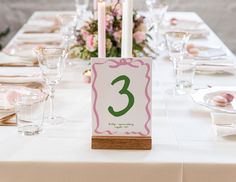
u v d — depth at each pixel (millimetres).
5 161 1307
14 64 2303
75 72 2201
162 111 1689
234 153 1363
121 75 1362
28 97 1512
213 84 2010
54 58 1546
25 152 1360
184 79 1943
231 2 4367
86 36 2209
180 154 1352
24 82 1981
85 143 1424
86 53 2217
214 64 2221
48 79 1577
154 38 2674
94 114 1378
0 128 1529
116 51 2146
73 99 1820
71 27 2396
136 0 4262
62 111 1690
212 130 1521
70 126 1553
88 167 1309
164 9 2582
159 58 2484
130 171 1308
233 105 1655
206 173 1305
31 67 2258
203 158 1328
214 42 2795
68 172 1312
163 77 2129
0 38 4480
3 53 2498
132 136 1381
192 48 2484
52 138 1455
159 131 1514
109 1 2184
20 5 4406
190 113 1670
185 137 1469
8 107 1644
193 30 2973
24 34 2951
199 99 1718
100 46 1730
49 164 1309
